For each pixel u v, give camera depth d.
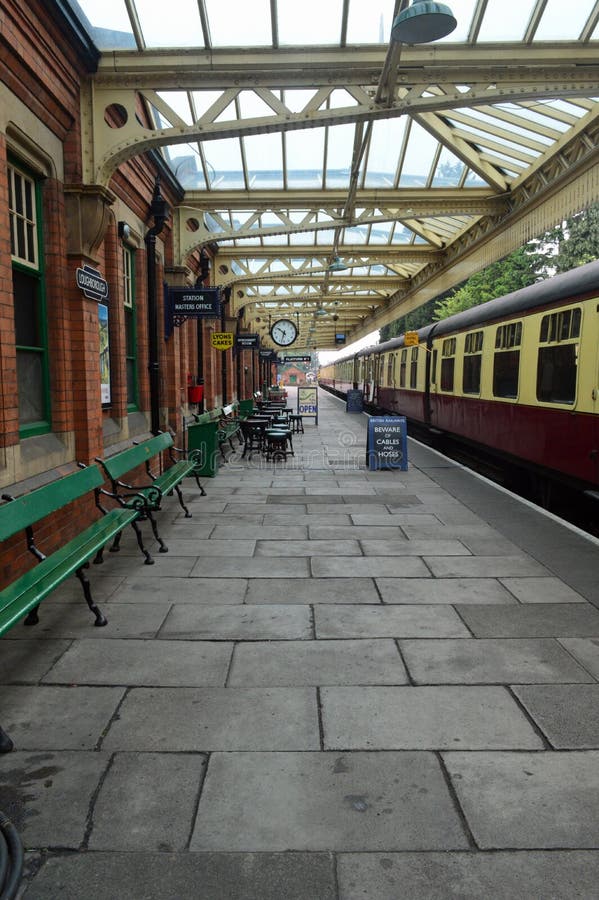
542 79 7.46
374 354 27.97
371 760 2.85
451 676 3.62
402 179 12.59
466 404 13.21
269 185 12.07
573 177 10.48
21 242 5.64
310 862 2.27
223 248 17.00
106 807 2.55
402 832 2.41
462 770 2.78
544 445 9.09
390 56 6.42
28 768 2.79
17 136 5.24
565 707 3.29
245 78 7.11
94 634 4.18
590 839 2.38
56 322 6.10
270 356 35.25
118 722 3.15
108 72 6.55
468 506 8.09
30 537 4.21
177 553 6.01
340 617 4.47
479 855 2.30
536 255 41.12
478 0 6.90
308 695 3.42
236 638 4.12
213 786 2.67
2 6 4.75
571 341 8.23
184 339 12.21
